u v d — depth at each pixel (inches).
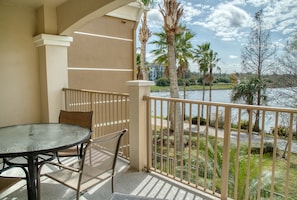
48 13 173.5
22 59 177.9
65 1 163.9
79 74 223.1
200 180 187.2
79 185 69.6
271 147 243.4
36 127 95.1
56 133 85.3
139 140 114.2
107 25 245.0
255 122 295.3
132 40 270.4
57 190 97.7
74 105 177.2
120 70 260.4
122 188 98.7
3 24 167.8
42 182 104.3
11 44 172.2
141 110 113.7
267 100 461.7
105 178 80.4
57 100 183.8
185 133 335.9
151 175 111.3
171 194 93.8
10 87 173.5
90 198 91.4
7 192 96.0
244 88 506.0
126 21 262.2
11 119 174.7
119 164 123.9
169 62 433.7
